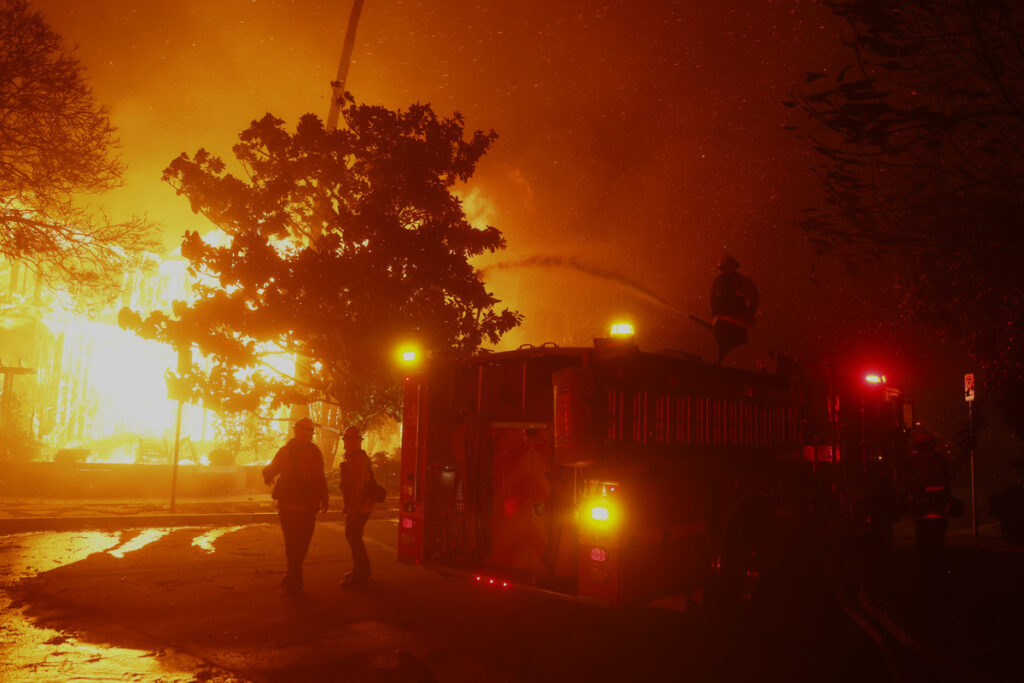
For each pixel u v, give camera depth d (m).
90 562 8.83
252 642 6.05
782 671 5.85
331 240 14.31
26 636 5.89
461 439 8.02
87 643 5.81
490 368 7.96
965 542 12.62
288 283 13.94
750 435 8.09
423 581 8.66
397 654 5.90
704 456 7.32
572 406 6.24
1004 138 4.61
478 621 7.02
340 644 6.10
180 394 13.70
